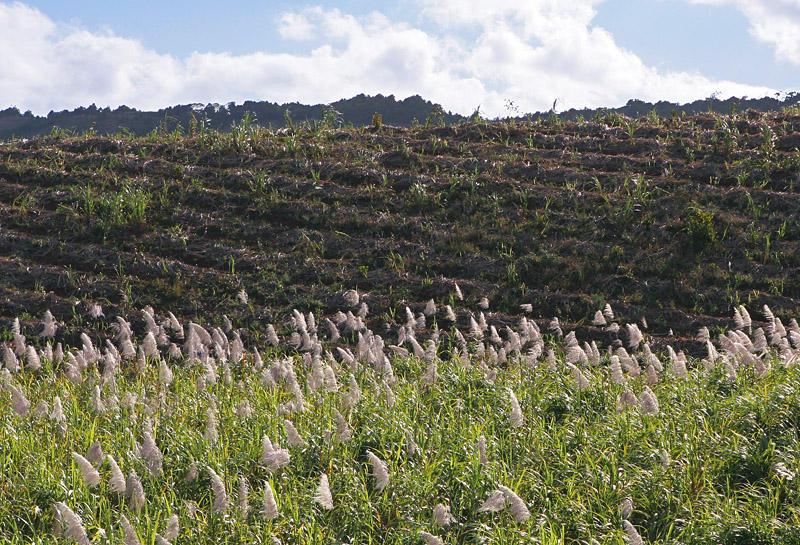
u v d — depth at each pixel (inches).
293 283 608.4
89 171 788.6
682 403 335.6
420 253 641.6
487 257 629.0
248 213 706.8
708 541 221.0
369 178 767.1
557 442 288.8
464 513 245.3
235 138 864.9
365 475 268.4
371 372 410.6
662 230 639.8
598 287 584.7
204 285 599.2
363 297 582.2
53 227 677.9
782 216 640.4
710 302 553.6
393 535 227.3
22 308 560.4
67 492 245.0
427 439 295.6
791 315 524.4
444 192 724.7
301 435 290.8
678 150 796.6
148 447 244.8
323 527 233.8
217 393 375.2
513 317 551.8
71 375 374.9
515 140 879.1
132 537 197.9
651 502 246.2
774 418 300.8
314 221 692.1
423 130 948.0
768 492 247.9
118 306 567.2
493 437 291.6
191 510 229.8
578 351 374.6
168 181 764.0
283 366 360.5
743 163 734.5
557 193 713.0
